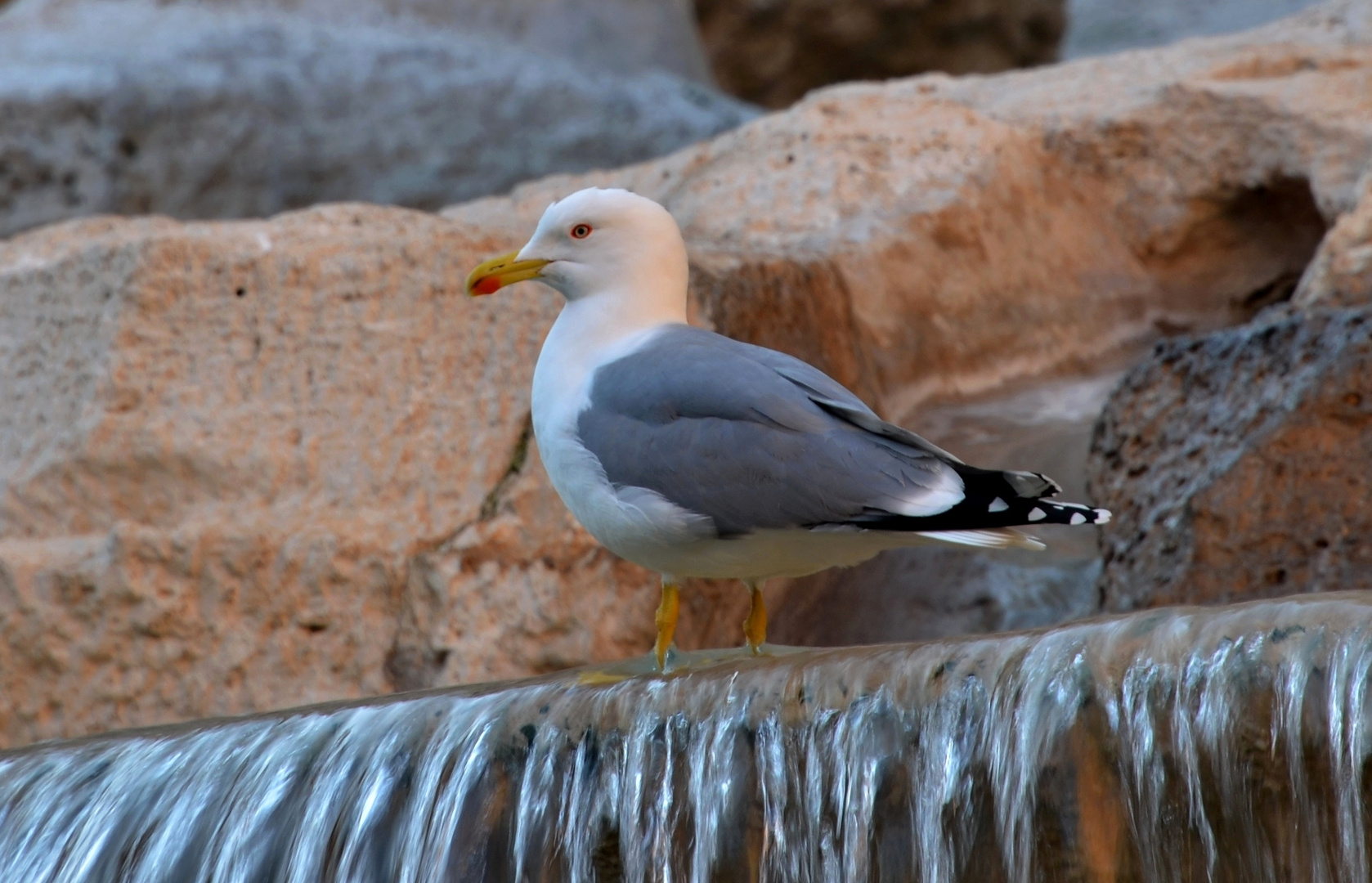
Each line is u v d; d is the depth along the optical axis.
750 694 6.70
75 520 11.05
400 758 7.30
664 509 7.08
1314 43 15.77
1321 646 5.84
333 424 10.88
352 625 10.41
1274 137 14.01
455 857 6.98
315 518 10.62
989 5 31.73
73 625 10.62
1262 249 14.62
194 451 10.89
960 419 12.60
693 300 10.59
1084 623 6.47
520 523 10.35
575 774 6.90
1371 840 5.67
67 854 7.92
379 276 11.11
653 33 25.28
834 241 13.08
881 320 12.75
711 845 6.59
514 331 10.80
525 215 14.01
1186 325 14.42
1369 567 8.89
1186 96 14.57
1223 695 5.93
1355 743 5.70
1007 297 13.62
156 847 7.69
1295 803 5.81
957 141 14.28
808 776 6.50
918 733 6.36
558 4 24.38
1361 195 11.59
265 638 10.48
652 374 7.25
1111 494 10.14
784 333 11.30
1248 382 9.75
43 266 11.77
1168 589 9.34
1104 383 13.46
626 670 7.66
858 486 6.79
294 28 21.42
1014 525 6.48
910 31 31.80
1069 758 6.10
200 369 11.14
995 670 6.34
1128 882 6.03
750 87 32.25
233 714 10.41
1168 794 5.99
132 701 10.55
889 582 10.81
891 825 6.35
